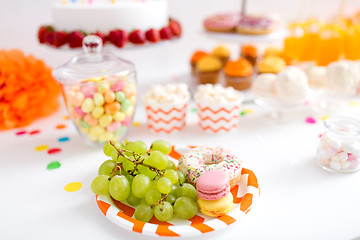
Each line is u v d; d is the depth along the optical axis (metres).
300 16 1.35
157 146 0.62
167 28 0.80
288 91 0.78
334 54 0.98
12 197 0.60
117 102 0.69
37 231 0.53
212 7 1.25
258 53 1.13
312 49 1.00
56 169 0.67
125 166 0.58
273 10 1.37
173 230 0.50
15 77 0.80
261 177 0.63
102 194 0.56
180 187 0.56
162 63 1.25
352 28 1.00
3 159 0.70
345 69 0.82
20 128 0.83
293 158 0.68
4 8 0.96
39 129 0.83
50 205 0.58
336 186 0.60
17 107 0.81
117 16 0.76
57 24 0.79
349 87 0.83
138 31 0.75
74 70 0.68
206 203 0.53
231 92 0.78
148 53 1.20
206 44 1.32
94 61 0.70
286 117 0.85
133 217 0.54
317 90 0.90
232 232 0.52
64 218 0.55
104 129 0.70
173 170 0.56
